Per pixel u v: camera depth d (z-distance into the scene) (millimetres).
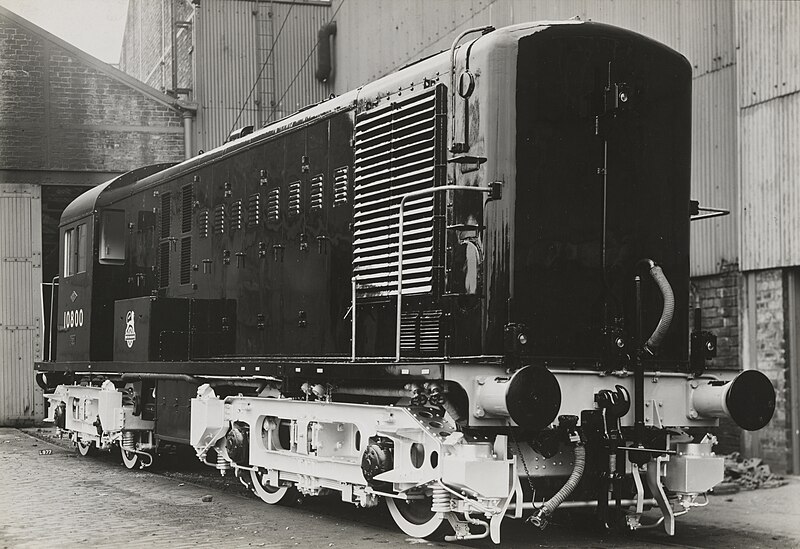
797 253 10750
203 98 22000
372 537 7270
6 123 19891
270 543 7020
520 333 6898
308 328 9172
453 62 7480
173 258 12188
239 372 9469
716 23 11867
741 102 11492
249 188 10477
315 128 9250
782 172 10961
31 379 19734
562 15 13617
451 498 6828
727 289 11773
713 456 7410
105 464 12945
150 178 13234
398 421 7172
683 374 7500
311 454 8297
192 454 13961
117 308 12578
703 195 12125
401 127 7973
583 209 7332
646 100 7625
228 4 22359
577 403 7047
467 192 7273
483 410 6770
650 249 7602
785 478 10914
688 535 7887
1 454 14164
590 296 7297
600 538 7477
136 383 12141
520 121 7148
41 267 19797
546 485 7406
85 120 20406
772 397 7391
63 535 7422
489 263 7094
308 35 22844
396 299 7824
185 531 7570
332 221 8852
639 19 12781
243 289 10469
